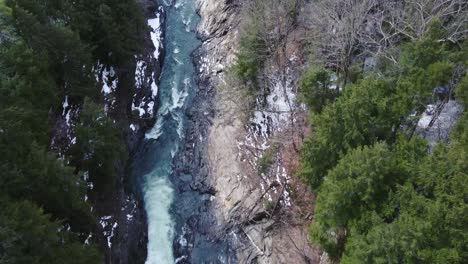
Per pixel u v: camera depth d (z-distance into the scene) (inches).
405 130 1338.6
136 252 1791.3
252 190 1908.2
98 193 1814.7
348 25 1652.3
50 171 1357.0
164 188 2057.1
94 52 2174.0
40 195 1363.2
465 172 1045.8
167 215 1952.5
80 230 1596.9
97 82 2145.7
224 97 2298.2
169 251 1829.5
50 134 1763.0
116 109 2178.9
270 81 2089.1
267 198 1846.7
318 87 1648.6
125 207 1908.2
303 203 1776.6
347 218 1264.8
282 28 2107.5
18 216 1141.7
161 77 2576.3
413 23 1579.7
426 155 1199.6
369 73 1541.6
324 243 1422.2
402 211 1109.7
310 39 1953.7
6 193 1261.1
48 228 1207.6
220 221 1895.9
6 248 1095.6
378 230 1075.3
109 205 1840.6
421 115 1357.0
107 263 1630.2
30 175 1315.2
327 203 1273.4
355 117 1321.4
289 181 1846.7
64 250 1280.8
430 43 1343.5
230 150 2095.2
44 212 1427.2
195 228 1899.6
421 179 1117.7
